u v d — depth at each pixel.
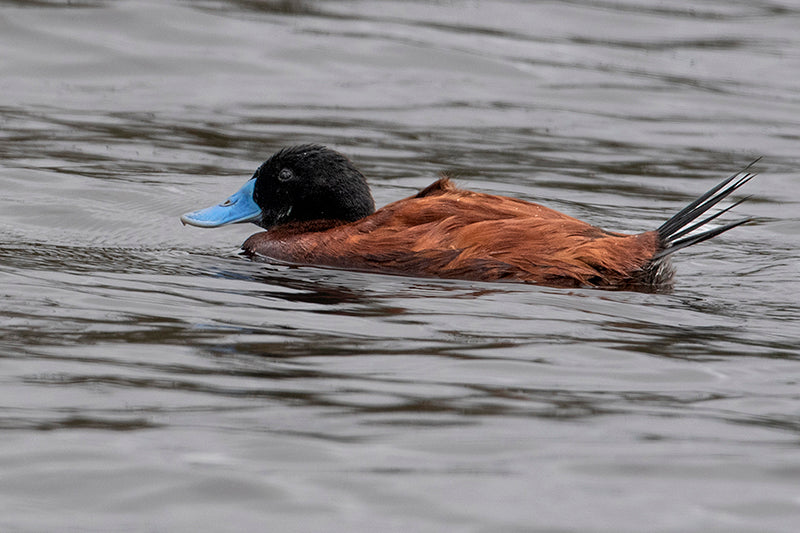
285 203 12.35
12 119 17.73
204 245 12.45
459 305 9.77
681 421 7.16
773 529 5.80
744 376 8.07
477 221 10.87
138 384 7.55
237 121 18.25
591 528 5.79
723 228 10.38
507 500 6.04
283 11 23.75
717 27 24.72
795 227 13.87
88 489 6.08
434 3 25.19
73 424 6.85
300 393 7.48
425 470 6.36
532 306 9.77
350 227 11.45
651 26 24.52
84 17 22.06
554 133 18.30
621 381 7.92
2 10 21.94
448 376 7.91
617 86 20.69
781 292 10.73
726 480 6.31
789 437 6.91
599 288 10.40
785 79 21.47
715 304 10.16
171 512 5.87
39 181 14.60
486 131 18.25
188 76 20.34
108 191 14.39
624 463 6.50
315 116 18.64
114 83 19.88
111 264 11.14
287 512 5.88
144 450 6.52
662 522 5.85
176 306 9.54
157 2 23.02
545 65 21.61
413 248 10.90
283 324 9.10
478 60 21.61
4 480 6.14
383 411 7.20
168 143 17.05
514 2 25.55
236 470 6.30
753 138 18.39
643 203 15.05
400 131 18.06
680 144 17.98
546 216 10.98
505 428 6.97
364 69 21.03
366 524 5.78
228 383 7.63
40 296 9.61
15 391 7.34
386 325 9.13
